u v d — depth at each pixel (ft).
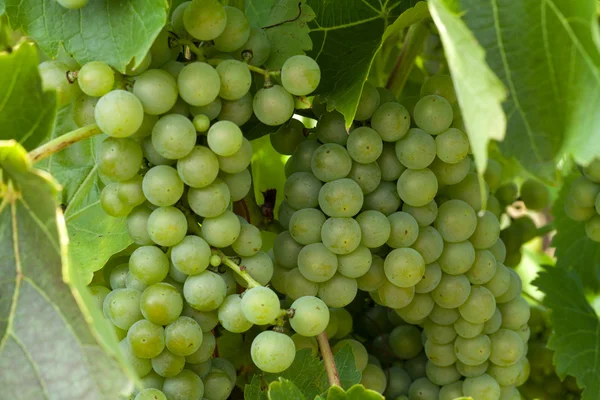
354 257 2.29
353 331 2.56
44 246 2.03
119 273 2.33
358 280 2.34
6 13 2.22
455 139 2.31
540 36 2.11
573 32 2.10
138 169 2.22
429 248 2.33
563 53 2.11
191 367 2.27
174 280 2.25
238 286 2.32
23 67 2.09
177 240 2.21
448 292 2.36
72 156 2.44
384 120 2.29
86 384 2.03
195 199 2.21
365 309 2.56
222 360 2.35
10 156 2.01
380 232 2.29
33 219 2.04
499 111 2.00
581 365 2.62
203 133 2.22
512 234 2.72
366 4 2.40
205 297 2.20
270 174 2.69
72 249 2.44
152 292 2.21
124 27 2.18
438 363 2.44
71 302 2.03
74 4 2.15
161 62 2.22
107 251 2.44
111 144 2.20
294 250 2.32
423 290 2.36
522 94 2.13
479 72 2.00
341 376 2.35
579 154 2.12
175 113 2.21
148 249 2.22
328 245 2.28
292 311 2.21
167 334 2.21
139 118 2.16
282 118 2.25
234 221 2.23
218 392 2.29
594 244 2.75
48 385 2.04
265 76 2.25
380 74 2.79
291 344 2.19
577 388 2.67
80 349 2.03
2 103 2.10
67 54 2.20
